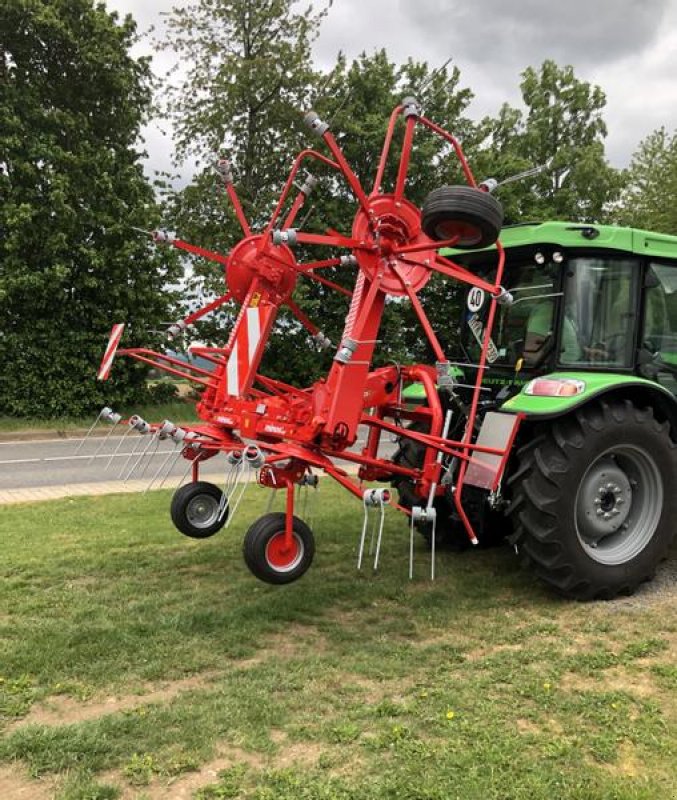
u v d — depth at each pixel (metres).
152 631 3.63
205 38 17.03
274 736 2.65
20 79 14.37
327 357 17.58
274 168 17.52
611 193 21.16
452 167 17.58
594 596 4.24
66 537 5.49
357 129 16.31
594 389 4.09
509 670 3.22
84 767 2.43
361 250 3.86
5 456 11.05
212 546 5.24
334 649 3.49
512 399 4.38
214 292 16.33
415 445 5.06
